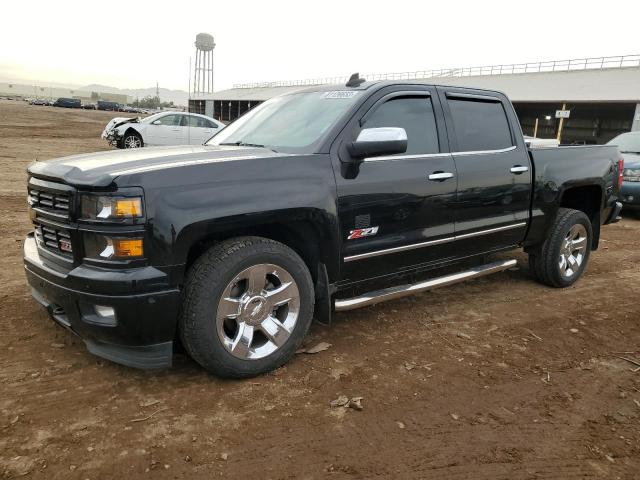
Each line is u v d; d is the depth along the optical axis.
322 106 3.92
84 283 2.81
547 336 4.12
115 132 16.73
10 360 3.38
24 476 2.35
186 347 3.09
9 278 4.86
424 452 2.64
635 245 7.55
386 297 3.88
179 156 3.25
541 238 5.05
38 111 53.66
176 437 2.67
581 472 2.54
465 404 3.09
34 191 3.30
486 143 4.51
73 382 3.15
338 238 3.49
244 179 3.09
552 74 40.91
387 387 3.25
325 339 3.91
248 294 3.18
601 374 3.53
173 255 2.85
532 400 3.17
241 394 3.10
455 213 4.18
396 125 3.91
